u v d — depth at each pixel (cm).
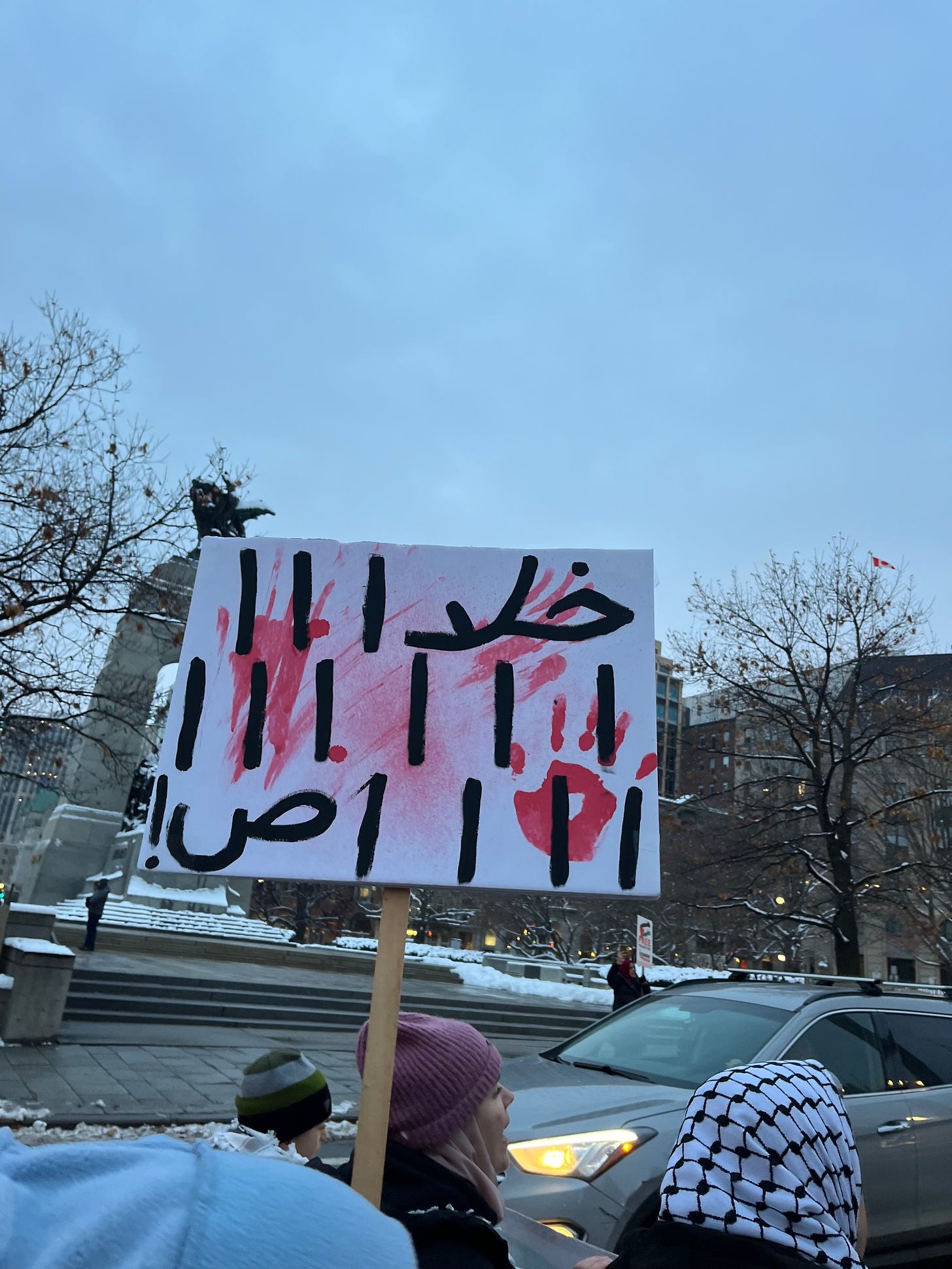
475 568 261
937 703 2427
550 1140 406
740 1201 146
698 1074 468
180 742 252
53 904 3000
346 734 247
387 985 193
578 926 4784
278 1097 294
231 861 239
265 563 266
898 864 2564
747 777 3006
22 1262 60
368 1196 176
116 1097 835
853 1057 486
